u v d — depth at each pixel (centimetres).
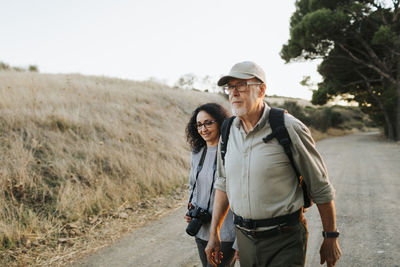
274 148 146
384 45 1836
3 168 470
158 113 1173
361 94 2481
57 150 579
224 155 171
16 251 326
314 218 430
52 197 447
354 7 1788
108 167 579
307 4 2225
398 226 383
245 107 153
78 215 418
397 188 586
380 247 326
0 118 641
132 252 336
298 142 142
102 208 457
